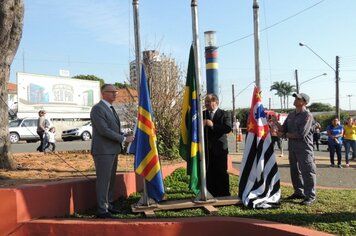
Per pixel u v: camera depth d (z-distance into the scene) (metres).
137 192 8.09
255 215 6.16
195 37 6.71
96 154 6.38
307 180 6.85
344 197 7.36
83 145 27.58
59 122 43.50
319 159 18.36
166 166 9.58
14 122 30.88
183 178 9.22
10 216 5.85
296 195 7.27
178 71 12.83
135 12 6.66
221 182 7.37
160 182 6.67
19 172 8.16
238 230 5.72
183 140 6.96
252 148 7.00
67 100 44.91
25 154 12.46
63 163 9.99
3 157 8.53
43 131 16.05
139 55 6.69
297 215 6.02
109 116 6.43
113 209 6.61
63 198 6.48
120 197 7.52
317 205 6.72
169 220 5.86
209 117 7.37
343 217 5.92
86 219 6.14
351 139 16.05
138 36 6.67
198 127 6.77
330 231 5.42
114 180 6.70
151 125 6.67
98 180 6.38
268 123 7.14
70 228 5.82
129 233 5.74
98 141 6.38
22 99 40.03
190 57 6.82
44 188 6.20
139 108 6.67
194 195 7.62
